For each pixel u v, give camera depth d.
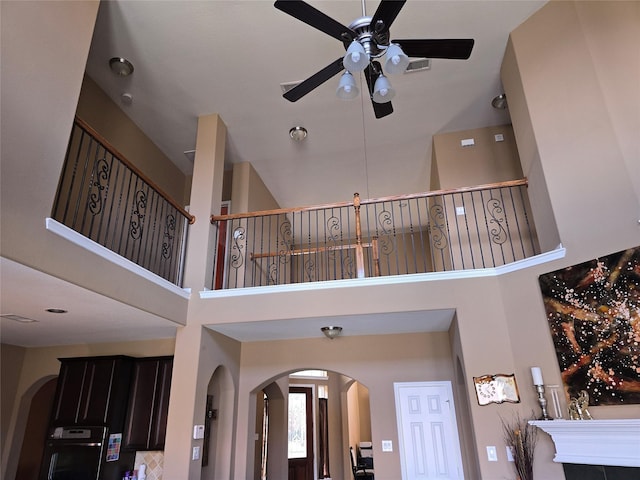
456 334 4.39
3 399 5.18
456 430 4.97
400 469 4.93
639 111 3.37
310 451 9.65
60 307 3.67
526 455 3.48
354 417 11.44
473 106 5.51
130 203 5.43
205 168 5.25
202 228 4.93
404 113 5.63
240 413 5.39
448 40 2.69
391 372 5.32
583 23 3.90
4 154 2.51
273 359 5.59
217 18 4.14
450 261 5.46
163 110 5.43
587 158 3.58
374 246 5.69
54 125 2.93
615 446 2.92
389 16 2.53
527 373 3.73
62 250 2.90
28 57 2.77
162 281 4.15
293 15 2.52
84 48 3.34
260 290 4.55
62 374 4.77
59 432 4.50
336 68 2.86
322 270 8.52
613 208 3.31
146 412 4.68
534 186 4.12
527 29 4.29
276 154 6.51
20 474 5.80
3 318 4.09
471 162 5.85
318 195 7.86
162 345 5.27
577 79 3.81
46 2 2.99
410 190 7.72
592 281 3.32
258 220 6.90
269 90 5.12
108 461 4.41
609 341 3.13
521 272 3.95
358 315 4.34
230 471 4.98
